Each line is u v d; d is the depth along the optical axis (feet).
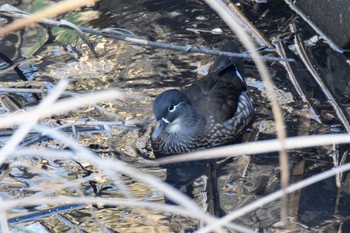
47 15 16.12
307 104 36.47
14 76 39.14
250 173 32.30
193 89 37.37
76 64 40.24
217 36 42.11
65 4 15.97
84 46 41.93
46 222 28.86
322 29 42.11
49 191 25.52
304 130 34.53
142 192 30.89
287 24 43.19
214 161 33.60
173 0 45.70
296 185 18.04
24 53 41.34
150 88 38.22
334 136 17.30
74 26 36.11
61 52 41.42
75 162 32.99
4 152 16.31
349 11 39.27
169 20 43.80
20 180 31.68
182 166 33.45
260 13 44.37
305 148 33.63
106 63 40.32
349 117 35.01
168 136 35.09
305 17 43.60
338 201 29.71
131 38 36.01
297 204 29.58
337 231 27.81
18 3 43.60
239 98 36.99
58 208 29.78
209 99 36.70
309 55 40.29
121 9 44.93
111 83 38.50
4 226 19.35
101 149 33.88
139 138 34.96
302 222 28.40
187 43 41.65
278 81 38.50
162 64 40.06
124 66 39.99
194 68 39.68
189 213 18.49
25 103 36.63
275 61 40.09
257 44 41.14
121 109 36.70
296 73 38.91
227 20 16.11
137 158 33.60
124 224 28.63
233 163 33.32
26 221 28.91
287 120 35.47
